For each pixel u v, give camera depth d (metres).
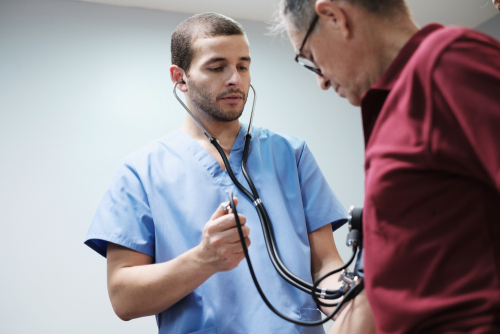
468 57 0.49
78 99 2.09
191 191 1.13
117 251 1.08
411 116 0.53
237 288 1.04
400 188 0.53
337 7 0.62
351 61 0.64
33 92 2.05
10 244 1.86
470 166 0.49
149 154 1.20
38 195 1.94
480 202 0.50
